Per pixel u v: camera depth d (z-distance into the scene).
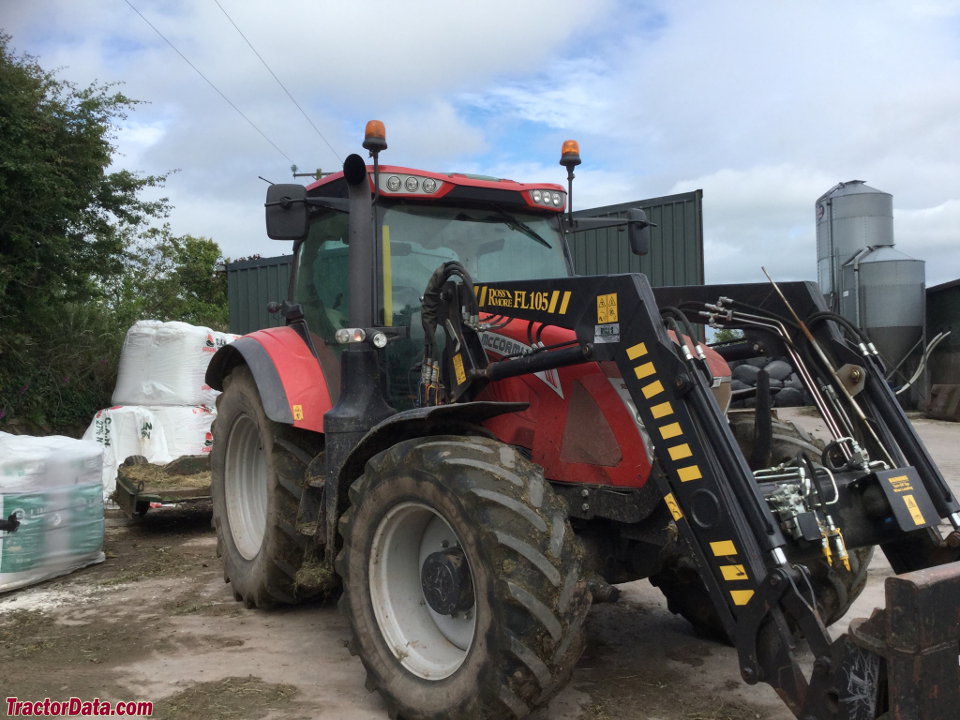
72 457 5.29
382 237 3.91
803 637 2.44
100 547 5.56
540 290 3.29
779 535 2.47
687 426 2.66
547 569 2.61
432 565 3.05
